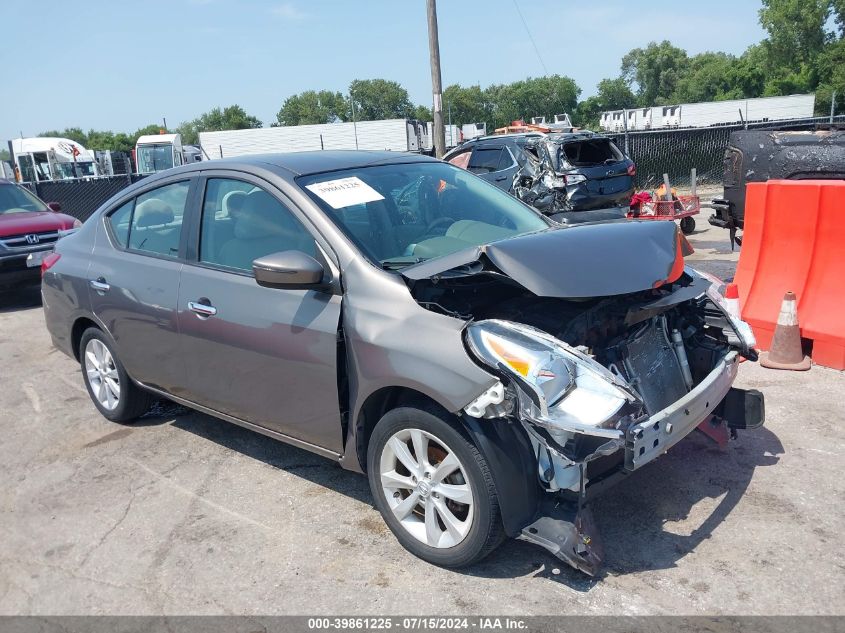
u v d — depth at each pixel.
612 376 2.74
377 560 3.26
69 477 4.30
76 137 113.25
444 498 3.05
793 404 4.59
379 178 3.90
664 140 16.77
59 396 5.77
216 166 4.07
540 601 2.90
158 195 4.40
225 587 3.14
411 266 3.32
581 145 11.65
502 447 2.82
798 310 5.33
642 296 3.47
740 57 94.94
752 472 3.79
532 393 2.63
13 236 9.42
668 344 3.62
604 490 2.94
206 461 4.38
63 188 17.34
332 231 3.40
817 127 8.16
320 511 3.71
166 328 4.11
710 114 42.72
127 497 4.00
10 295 10.57
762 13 75.38
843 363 5.07
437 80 18.02
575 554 2.77
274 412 3.66
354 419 3.27
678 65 108.44
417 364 2.94
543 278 2.89
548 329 3.18
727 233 11.67
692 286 3.64
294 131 35.03
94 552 3.48
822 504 3.47
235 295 3.70
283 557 3.33
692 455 4.00
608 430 2.62
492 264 3.07
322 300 3.35
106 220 4.83
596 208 11.38
